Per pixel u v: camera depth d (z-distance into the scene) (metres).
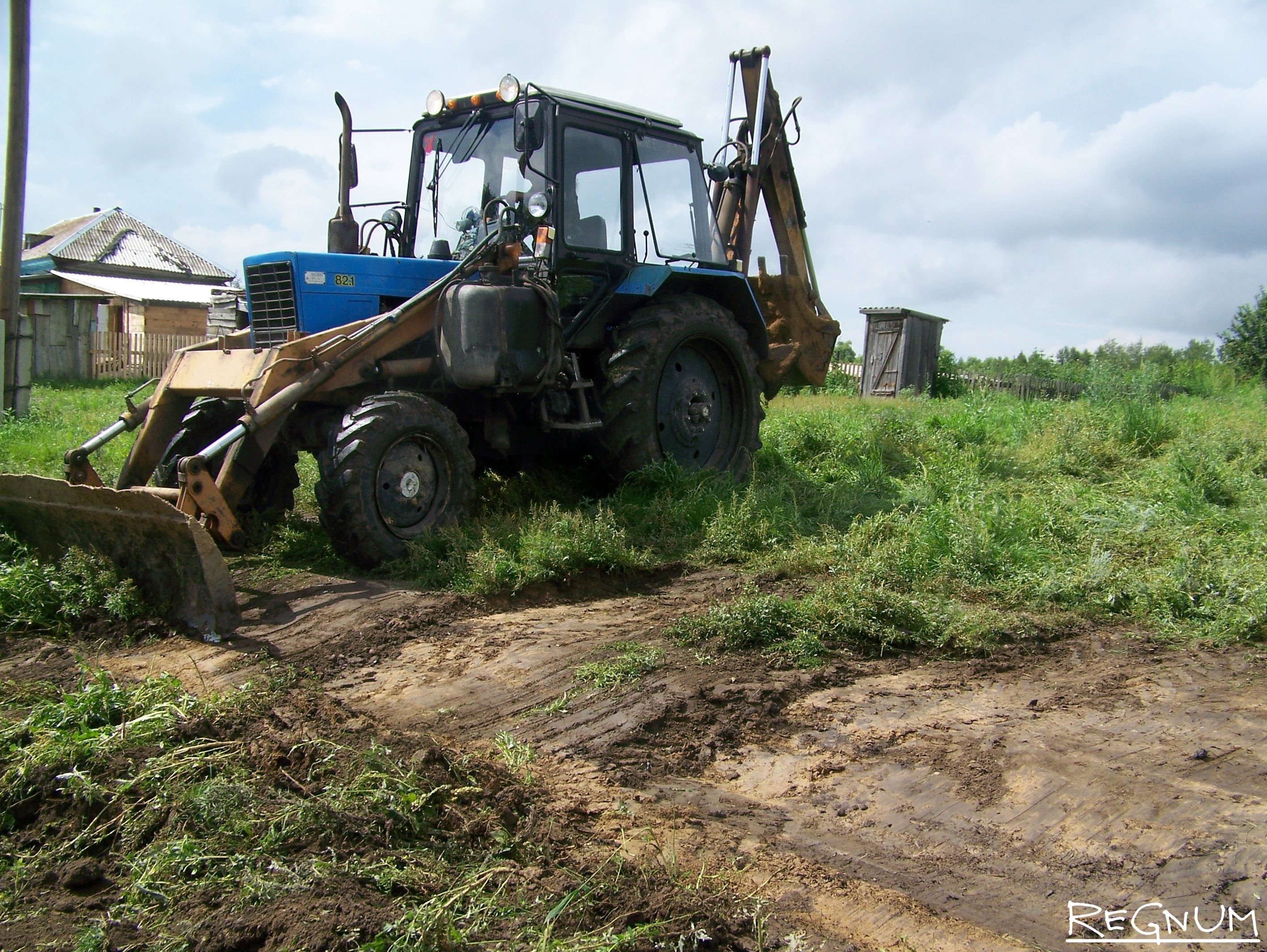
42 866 2.41
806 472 7.72
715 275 7.12
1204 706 3.56
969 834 2.66
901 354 17.48
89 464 5.60
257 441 5.03
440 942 2.03
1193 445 7.89
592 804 2.79
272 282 5.73
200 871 2.33
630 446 6.52
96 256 29.47
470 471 5.65
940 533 5.39
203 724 3.08
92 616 4.36
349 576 5.17
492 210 6.24
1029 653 4.15
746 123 8.39
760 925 2.20
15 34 10.51
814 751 3.20
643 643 4.14
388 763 2.80
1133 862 2.51
